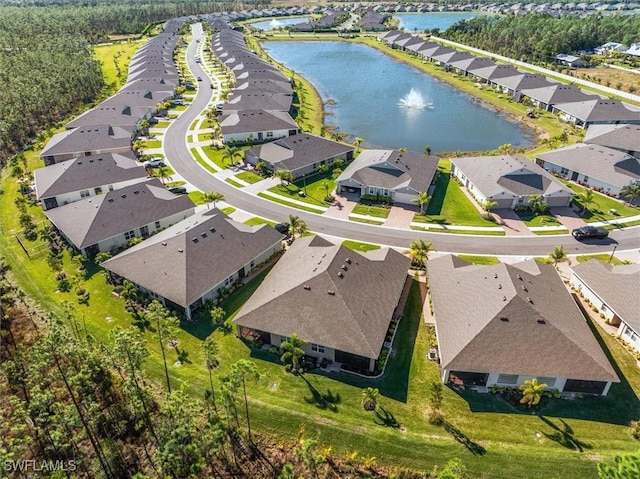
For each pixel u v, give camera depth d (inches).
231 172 3518.7
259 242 2370.8
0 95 4382.4
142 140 4153.5
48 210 2832.2
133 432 1459.2
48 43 6284.5
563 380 1589.6
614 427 1492.4
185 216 2802.7
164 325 1792.6
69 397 1571.1
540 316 1708.9
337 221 2810.0
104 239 2439.7
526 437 1450.5
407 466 1360.7
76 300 2098.9
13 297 2116.1
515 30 7731.3
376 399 1571.1
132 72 6171.3
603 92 5369.1
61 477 1295.5
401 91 5885.8
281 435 1451.8
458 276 2039.9
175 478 1305.4
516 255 2450.8
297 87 5890.8
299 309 1808.6
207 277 2068.2
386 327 1790.1
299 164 3383.4
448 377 1640.0
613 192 3061.0
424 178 3139.8
